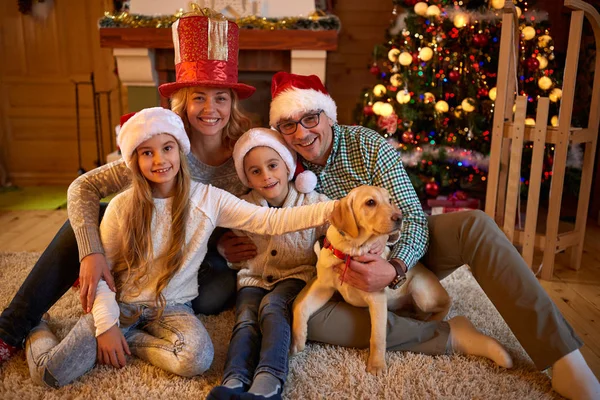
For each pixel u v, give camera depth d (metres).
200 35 1.74
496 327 1.79
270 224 1.60
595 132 2.38
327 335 1.63
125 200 1.56
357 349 1.64
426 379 1.48
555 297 2.18
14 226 3.10
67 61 4.11
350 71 4.25
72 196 1.60
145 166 1.49
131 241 1.53
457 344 1.60
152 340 1.53
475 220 1.58
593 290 2.26
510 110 2.46
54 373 1.40
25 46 4.07
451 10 3.03
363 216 1.44
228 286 1.85
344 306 1.65
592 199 3.44
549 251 2.34
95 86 4.16
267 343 1.46
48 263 1.61
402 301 1.73
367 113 3.28
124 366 1.52
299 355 1.61
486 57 3.14
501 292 1.49
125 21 3.25
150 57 3.35
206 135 1.84
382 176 1.73
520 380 1.47
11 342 1.55
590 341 1.81
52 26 4.04
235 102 1.87
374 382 1.47
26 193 3.94
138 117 1.49
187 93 1.77
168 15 3.33
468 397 1.41
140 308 1.58
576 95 3.57
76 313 1.85
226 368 1.41
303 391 1.43
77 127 4.20
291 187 1.78
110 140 4.25
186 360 1.45
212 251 1.92
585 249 2.78
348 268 1.51
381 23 4.14
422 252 1.65
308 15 3.38
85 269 1.49
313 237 1.76
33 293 1.59
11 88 4.14
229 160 1.87
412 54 3.13
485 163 3.12
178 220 1.55
